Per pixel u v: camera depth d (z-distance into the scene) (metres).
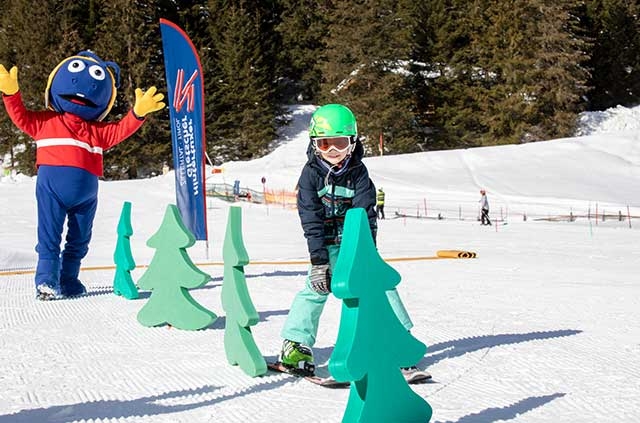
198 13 62.25
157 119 56.28
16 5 59.41
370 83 57.38
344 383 4.05
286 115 63.31
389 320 3.02
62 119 8.25
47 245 8.02
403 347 3.05
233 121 59.78
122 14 57.69
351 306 2.96
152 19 60.00
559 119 56.16
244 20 59.94
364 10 57.28
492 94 58.03
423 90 60.69
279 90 64.56
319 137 3.84
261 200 33.38
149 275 6.21
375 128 56.12
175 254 6.04
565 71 56.44
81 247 8.38
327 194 3.96
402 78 57.00
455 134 59.00
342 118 3.82
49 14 58.19
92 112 8.34
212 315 5.93
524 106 56.47
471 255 13.23
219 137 59.88
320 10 65.56
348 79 57.81
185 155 11.50
